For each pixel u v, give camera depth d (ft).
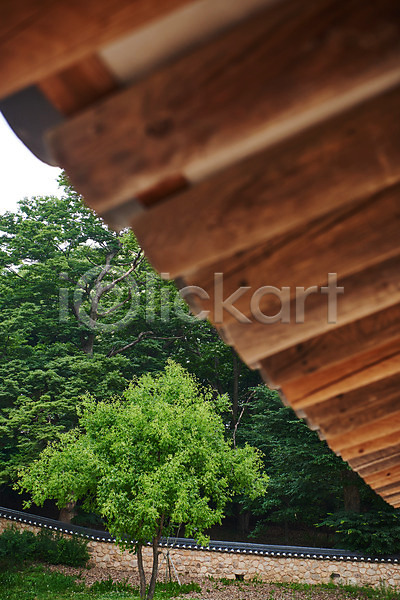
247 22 2.05
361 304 2.86
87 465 40.09
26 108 2.78
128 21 1.84
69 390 69.05
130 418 40.98
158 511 39.45
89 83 2.11
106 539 54.75
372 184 2.26
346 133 2.25
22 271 77.61
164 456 40.14
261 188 2.35
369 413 4.01
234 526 80.53
